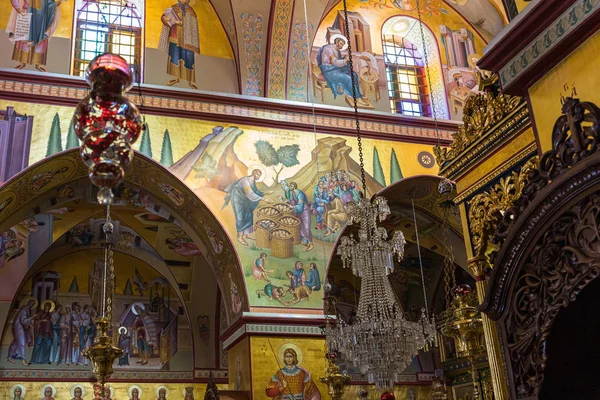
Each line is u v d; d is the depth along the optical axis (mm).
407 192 17453
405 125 17391
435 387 20125
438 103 18250
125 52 16031
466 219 9172
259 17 16734
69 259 21547
